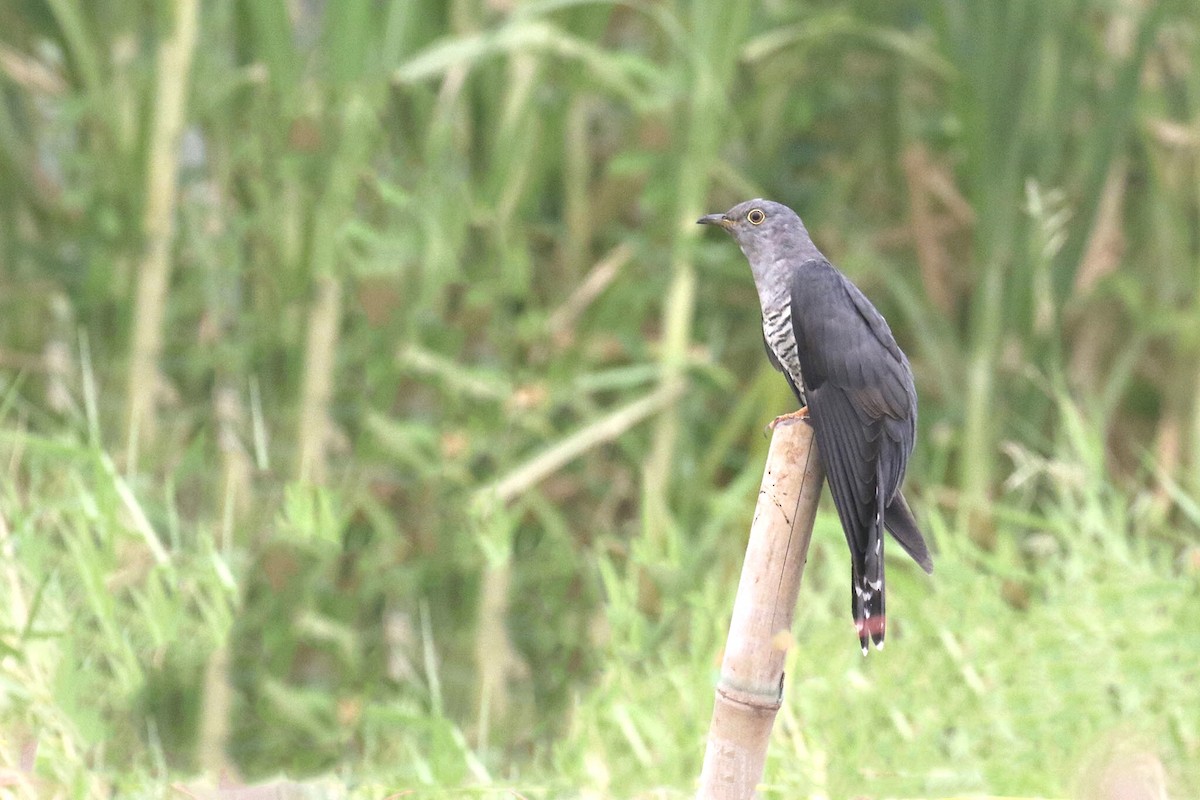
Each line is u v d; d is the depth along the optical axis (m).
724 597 10.20
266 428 10.47
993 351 11.20
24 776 7.05
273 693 9.72
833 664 8.65
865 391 6.31
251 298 10.95
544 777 8.43
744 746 5.91
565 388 10.77
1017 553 10.45
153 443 10.16
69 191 10.80
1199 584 9.18
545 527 11.26
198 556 9.34
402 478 10.87
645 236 11.33
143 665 9.12
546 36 10.06
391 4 10.23
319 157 10.20
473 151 11.14
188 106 10.26
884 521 6.24
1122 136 11.16
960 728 8.21
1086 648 8.45
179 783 7.68
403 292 10.59
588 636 10.62
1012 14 11.02
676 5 11.36
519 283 10.68
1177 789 7.58
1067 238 11.36
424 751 9.14
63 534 9.02
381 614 10.80
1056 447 11.12
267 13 9.99
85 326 10.93
